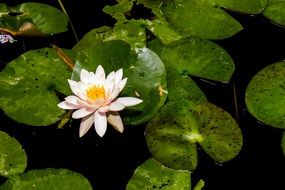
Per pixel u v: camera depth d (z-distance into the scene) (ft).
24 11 5.29
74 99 4.68
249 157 4.69
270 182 4.60
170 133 4.69
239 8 5.19
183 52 5.00
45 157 4.72
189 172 4.57
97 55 4.92
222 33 5.09
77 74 4.87
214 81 4.98
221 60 4.97
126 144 4.75
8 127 4.82
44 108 4.81
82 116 4.63
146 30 5.18
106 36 5.14
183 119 4.73
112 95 4.65
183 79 4.90
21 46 5.23
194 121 4.73
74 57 5.02
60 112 4.80
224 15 5.16
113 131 4.81
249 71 5.03
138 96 4.78
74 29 5.32
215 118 4.74
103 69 4.81
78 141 4.78
